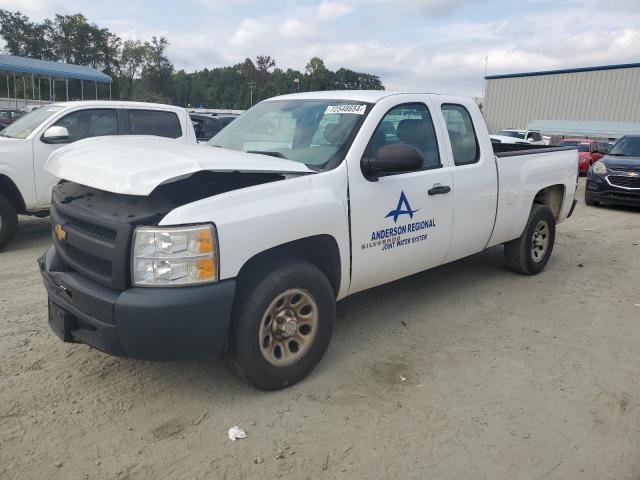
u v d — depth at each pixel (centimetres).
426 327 461
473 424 320
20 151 684
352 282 386
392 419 322
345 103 418
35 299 499
